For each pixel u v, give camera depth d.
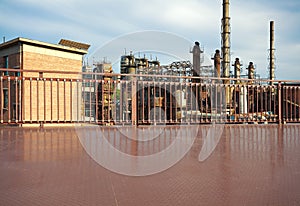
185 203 1.18
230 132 3.90
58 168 1.77
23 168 1.76
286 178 1.57
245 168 1.80
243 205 1.16
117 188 1.38
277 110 5.30
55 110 12.48
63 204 1.16
